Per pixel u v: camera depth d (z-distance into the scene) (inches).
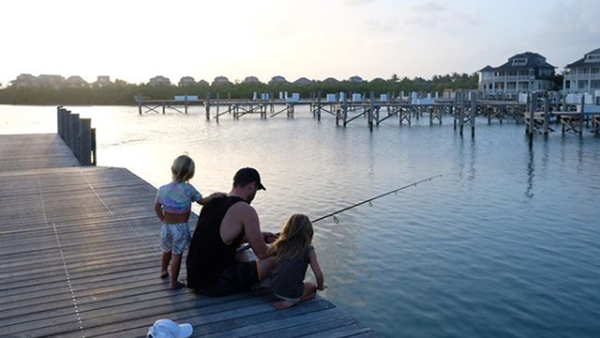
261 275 190.4
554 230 476.4
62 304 193.6
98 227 311.4
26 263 243.8
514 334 290.5
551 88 3319.4
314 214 543.8
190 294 198.2
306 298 189.8
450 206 571.2
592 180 732.0
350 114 2554.1
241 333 166.6
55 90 4399.6
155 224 317.4
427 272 378.6
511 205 576.1
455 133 1504.7
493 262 396.8
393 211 549.0
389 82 4399.6
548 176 767.7
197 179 764.6
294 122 2069.4
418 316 313.1
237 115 2372.0
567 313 312.8
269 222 520.4
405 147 1160.2
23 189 437.4
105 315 183.2
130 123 2022.6
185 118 2362.2
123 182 470.0
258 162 935.0
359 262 399.5
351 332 166.9
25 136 1023.6
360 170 838.5
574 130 1422.2
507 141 1270.9
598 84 2817.4
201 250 190.1
